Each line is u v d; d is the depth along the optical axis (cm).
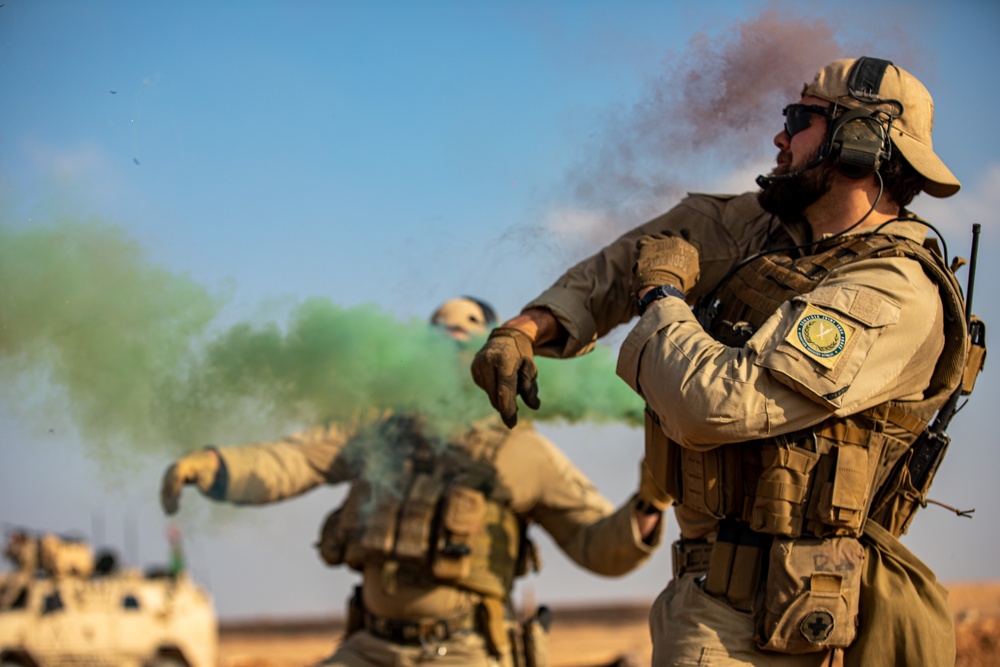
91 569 1091
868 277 271
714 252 318
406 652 484
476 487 487
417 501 479
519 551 511
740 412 262
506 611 512
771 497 268
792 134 295
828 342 262
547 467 505
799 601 265
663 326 278
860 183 289
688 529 300
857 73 289
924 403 274
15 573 1053
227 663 1180
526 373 300
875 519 280
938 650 269
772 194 296
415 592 482
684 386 268
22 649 1025
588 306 319
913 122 290
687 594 288
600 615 1956
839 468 266
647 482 486
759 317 283
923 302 270
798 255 296
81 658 1038
